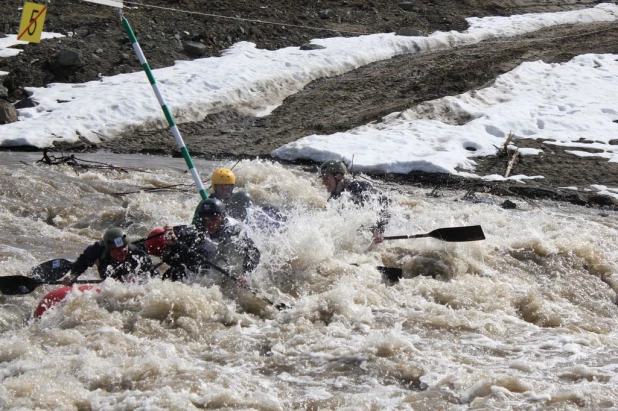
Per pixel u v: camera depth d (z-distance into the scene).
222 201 11.19
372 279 10.65
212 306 9.45
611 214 16.05
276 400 7.27
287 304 9.89
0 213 13.62
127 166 18.64
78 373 7.72
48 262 9.83
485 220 14.22
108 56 26.98
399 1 36.41
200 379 7.70
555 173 18.56
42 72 25.42
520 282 11.32
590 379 7.77
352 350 8.41
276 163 17.80
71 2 31.56
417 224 13.49
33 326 8.95
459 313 9.74
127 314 9.17
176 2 32.22
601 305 10.95
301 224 11.52
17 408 6.99
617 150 20.17
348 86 26.22
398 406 7.18
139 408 7.08
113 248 9.68
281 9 33.44
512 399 7.23
